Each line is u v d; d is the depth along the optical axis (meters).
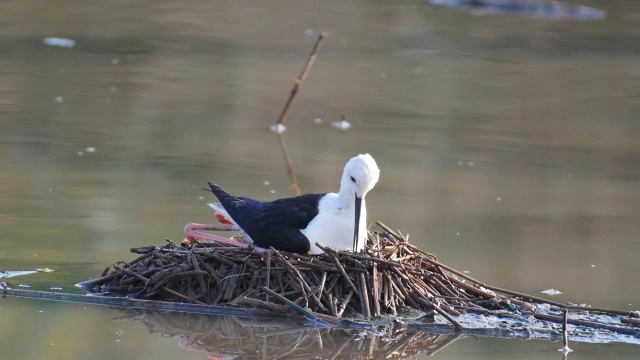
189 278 10.51
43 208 13.72
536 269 12.02
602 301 11.00
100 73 22.66
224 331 9.88
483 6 32.25
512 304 10.69
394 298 10.44
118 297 10.46
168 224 13.13
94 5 30.16
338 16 30.20
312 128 19.17
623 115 20.77
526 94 22.30
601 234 13.65
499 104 21.34
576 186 16.05
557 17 31.14
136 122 18.98
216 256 10.44
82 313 10.19
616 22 30.38
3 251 11.89
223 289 10.35
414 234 13.32
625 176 16.75
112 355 9.10
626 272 12.05
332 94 21.67
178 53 24.78
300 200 11.02
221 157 16.86
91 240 12.39
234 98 21.09
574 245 13.09
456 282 10.91
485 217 14.24
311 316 9.97
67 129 18.19
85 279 11.05
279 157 17.00
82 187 14.80
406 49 26.20
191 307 10.27
